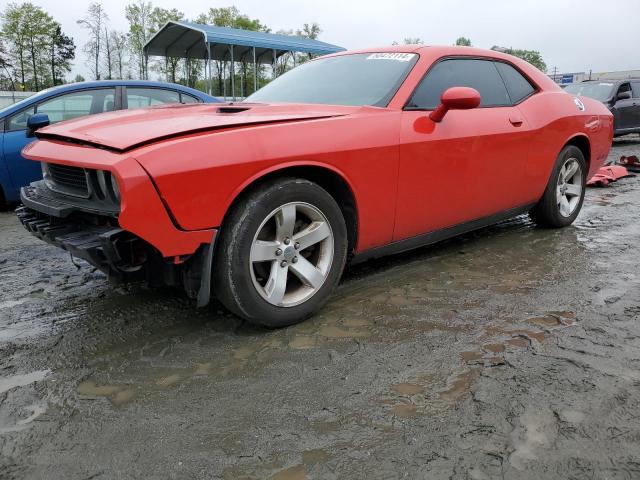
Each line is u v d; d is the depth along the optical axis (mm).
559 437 1738
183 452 1705
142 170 2119
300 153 2529
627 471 1580
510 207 3977
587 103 4727
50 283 3379
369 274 3408
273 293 2523
